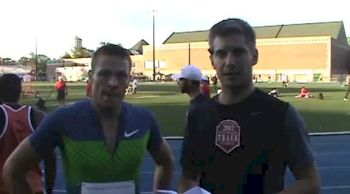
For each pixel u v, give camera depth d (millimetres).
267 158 2523
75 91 48750
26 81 52281
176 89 55500
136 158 2824
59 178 8711
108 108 2730
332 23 122000
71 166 2793
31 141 2795
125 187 2799
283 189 2529
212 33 2709
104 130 2756
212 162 2629
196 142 2705
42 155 2811
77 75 104125
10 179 2824
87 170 2742
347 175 9969
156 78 105188
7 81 4605
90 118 2760
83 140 2736
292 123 2525
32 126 4457
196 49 112688
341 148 13516
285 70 107562
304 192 2455
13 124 4371
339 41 119188
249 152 2539
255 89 2670
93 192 2748
